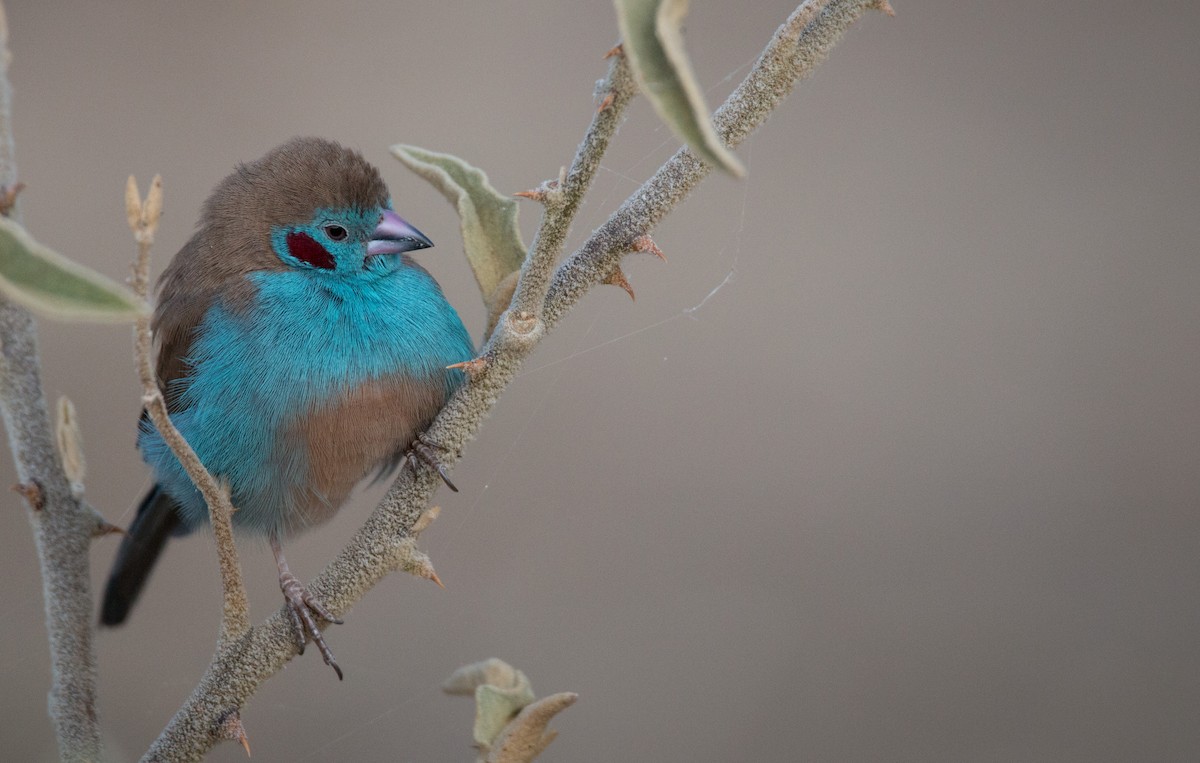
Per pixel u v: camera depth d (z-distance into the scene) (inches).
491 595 402.9
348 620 394.6
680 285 471.2
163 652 383.9
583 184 183.8
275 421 278.4
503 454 435.8
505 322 202.7
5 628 381.4
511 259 230.1
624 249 204.2
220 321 286.7
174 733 194.5
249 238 295.3
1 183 177.0
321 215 291.6
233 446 280.5
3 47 179.8
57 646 194.5
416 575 202.5
